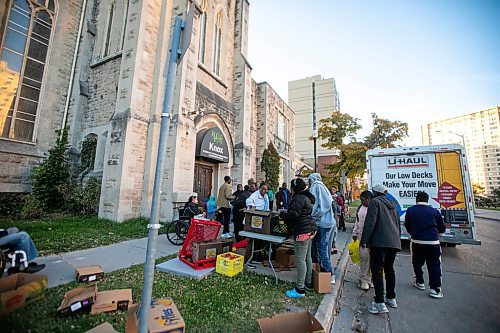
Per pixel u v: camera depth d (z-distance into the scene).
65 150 11.02
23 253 3.45
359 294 4.67
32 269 3.60
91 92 12.09
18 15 10.50
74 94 12.04
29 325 2.56
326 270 4.69
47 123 11.27
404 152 8.20
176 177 9.66
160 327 2.39
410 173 8.09
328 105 51.25
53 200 10.12
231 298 3.73
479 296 4.54
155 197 2.07
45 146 11.13
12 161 10.02
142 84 10.13
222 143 12.92
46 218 9.02
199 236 5.36
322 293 4.14
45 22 11.48
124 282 4.01
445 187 7.59
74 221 8.66
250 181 8.15
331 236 5.04
